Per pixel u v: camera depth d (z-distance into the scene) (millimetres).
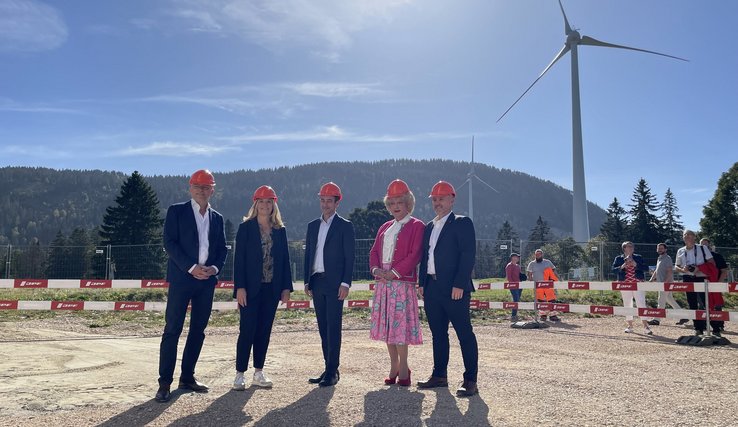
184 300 4926
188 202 5227
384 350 7699
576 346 8406
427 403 4605
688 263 10539
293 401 4660
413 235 5461
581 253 20625
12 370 5832
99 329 10094
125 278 20734
